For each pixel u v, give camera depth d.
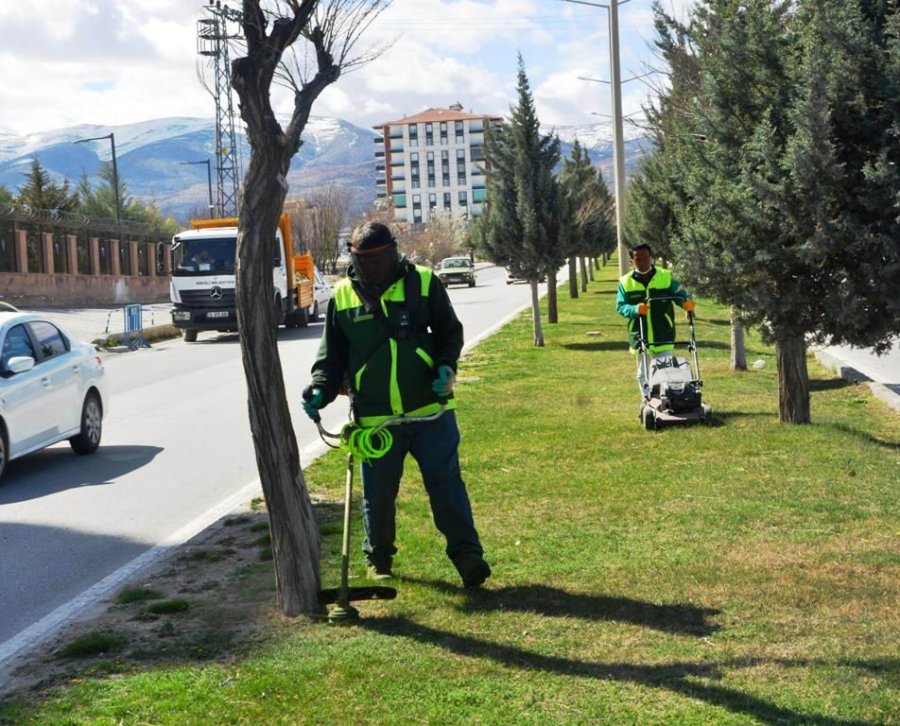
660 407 10.90
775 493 7.83
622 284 11.49
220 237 29.55
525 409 12.90
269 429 5.46
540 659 4.74
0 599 6.59
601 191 47.44
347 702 4.36
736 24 9.14
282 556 5.54
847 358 18.50
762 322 9.34
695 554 6.32
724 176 9.14
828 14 7.96
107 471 10.87
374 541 6.11
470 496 8.12
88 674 4.87
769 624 5.06
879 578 5.70
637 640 4.93
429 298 5.73
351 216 99.06
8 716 4.40
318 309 36.25
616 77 25.97
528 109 22.80
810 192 8.31
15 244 45.41
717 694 4.28
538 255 22.08
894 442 9.90
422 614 5.44
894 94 7.88
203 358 24.41
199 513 8.80
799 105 8.06
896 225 8.11
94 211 74.75
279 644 5.10
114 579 6.77
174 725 4.24
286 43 5.29
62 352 11.61
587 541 6.71
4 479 10.67
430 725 4.13
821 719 4.02
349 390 5.85
